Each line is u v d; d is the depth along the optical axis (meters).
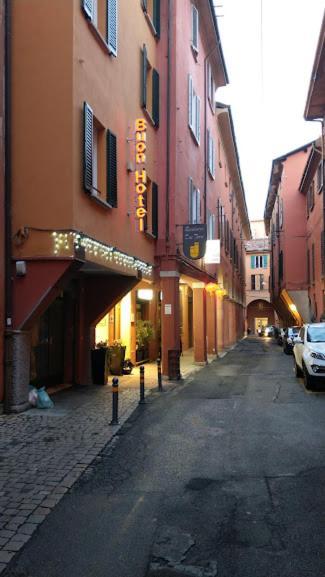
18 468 6.68
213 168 27.61
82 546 4.42
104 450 7.61
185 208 19.31
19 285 9.89
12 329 9.93
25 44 9.99
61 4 9.91
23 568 4.05
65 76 9.84
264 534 4.59
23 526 4.86
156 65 17.52
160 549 4.34
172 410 10.80
